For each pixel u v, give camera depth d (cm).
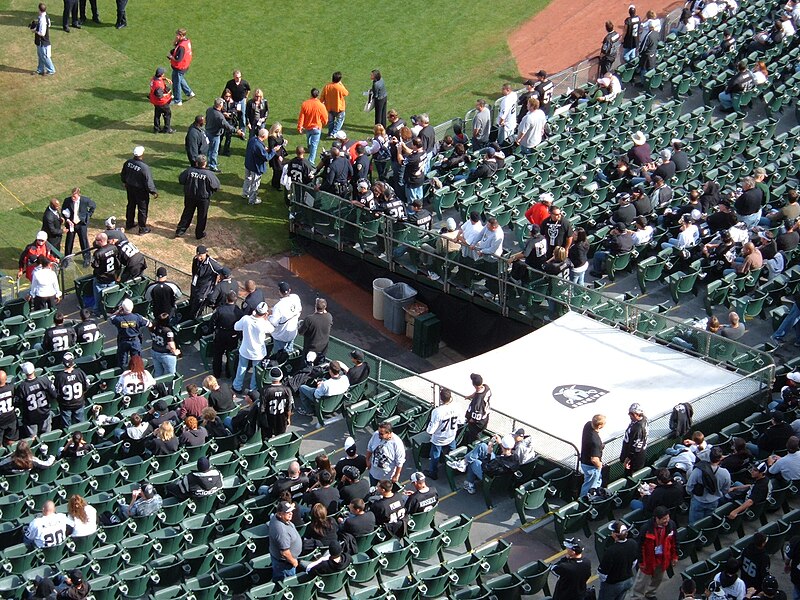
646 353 2441
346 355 2536
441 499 2183
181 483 2064
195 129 3092
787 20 3834
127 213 3111
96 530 1962
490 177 3127
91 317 2769
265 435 2272
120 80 3753
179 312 2691
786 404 2248
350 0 4362
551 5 4412
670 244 2797
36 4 4112
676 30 3975
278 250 3191
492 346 2806
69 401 2288
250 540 1944
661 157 3012
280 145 3284
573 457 2156
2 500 2066
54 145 3453
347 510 1994
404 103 3784
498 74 3966
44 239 2783
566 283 2584
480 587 1858
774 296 2659
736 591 1780
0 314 2688
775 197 3078
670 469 2036
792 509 2120
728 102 3556
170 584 1898
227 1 4275
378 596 1831
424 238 2866
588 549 2047
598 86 3559
